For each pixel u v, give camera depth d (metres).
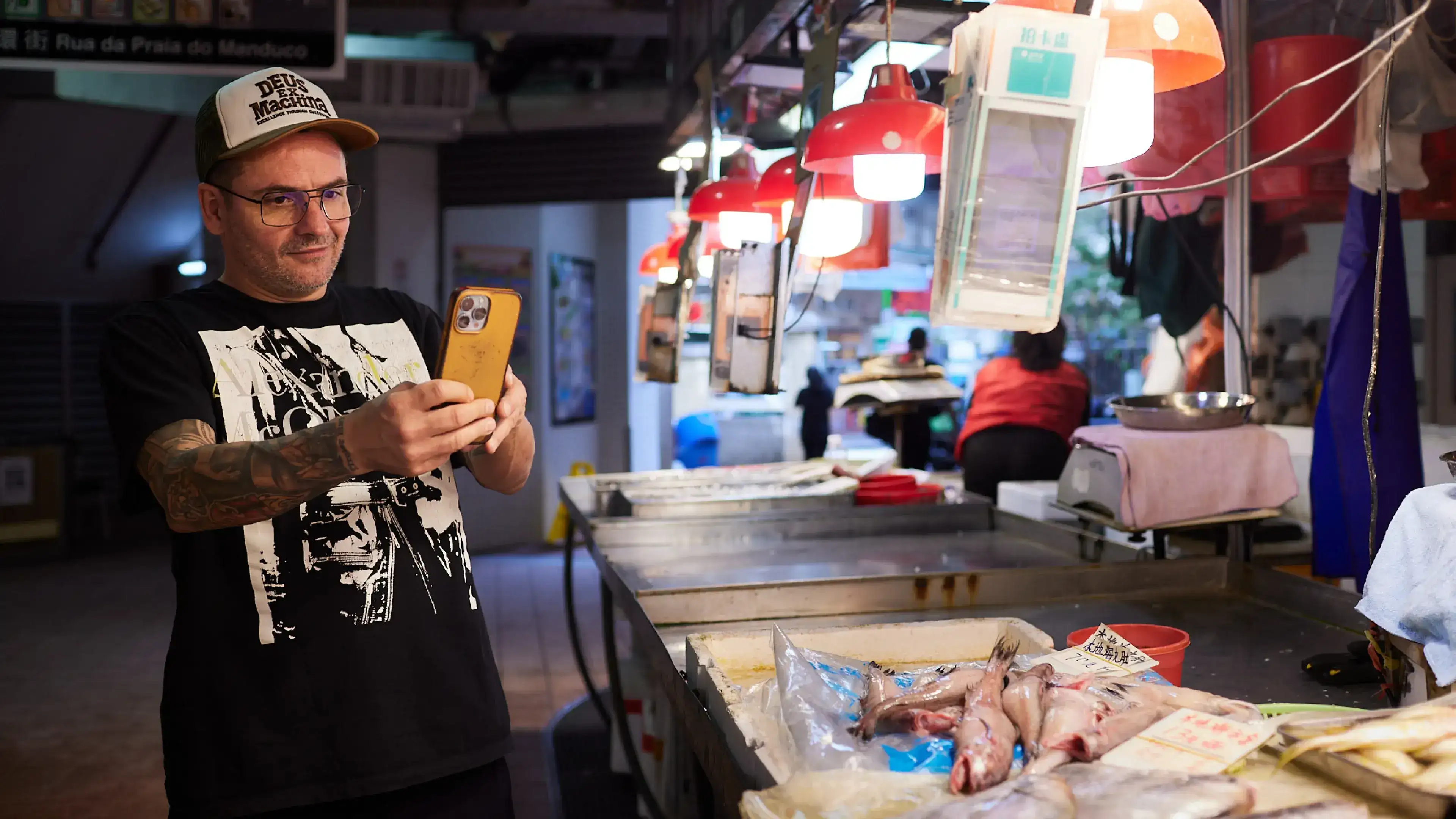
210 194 1.45
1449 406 3.09
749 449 10.60
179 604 1.40
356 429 1.14
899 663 1.58
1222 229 3.38
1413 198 2.62
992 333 10.59
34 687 4.71
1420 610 1.27
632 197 7.11
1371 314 2.33
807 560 2.61
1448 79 2.21
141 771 3.69
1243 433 2.34
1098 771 1.00
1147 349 10.68
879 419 5.40
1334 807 0.90
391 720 1.42
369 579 1.45
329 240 1.48
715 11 3.15
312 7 3.83
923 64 2.82
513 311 1.25
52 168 7.91
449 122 6.91
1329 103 2.44
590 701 4.46
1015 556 2.65
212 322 1.45
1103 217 6.29
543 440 8.54
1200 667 1.70
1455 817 0.89
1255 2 2.64
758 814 0.99
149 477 1.29
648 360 3.67
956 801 0.95
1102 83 1.43
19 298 9.28
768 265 2.48
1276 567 2.93
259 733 1.37
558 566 7.51
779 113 3.45
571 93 7.02
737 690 1.31
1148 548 2.43
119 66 3.74
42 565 7.91
